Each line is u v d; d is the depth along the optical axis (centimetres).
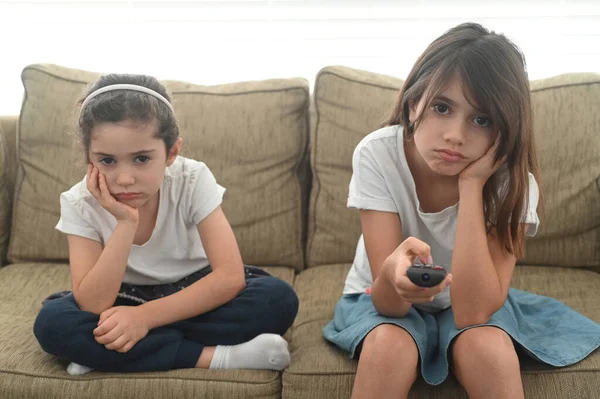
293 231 180
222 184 179
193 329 132
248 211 179
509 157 123
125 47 221
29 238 183
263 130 180
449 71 117
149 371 125
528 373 121
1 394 123
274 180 180
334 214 180
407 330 119
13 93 227
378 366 114
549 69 215
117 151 122
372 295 125
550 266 176
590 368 121
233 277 135
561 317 138
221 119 180
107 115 121
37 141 184
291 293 138
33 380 123
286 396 123
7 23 221
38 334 124
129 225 129
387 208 133
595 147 173
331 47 219
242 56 221
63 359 130
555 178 173
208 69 222
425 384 121
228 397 121
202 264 146
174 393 121
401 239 138
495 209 129
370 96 180
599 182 172
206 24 219
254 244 179
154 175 126
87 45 221
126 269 141
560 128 173
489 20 212
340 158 180
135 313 127
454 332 121
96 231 138
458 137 117
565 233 173
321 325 145
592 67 214
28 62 223
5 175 190
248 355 126
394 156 135
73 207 137
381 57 218
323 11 216
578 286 162
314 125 184
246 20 218
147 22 219
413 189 134
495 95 115
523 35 212
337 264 180
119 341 123
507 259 129
